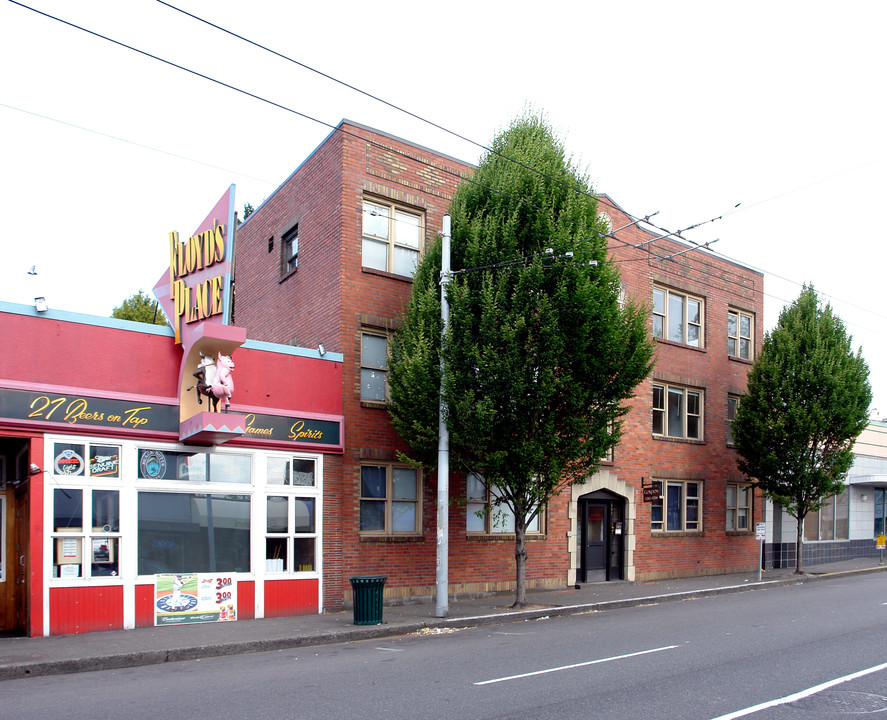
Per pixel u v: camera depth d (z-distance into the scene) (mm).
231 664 10719
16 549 13500
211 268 13609
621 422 16438
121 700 8391
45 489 12578
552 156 16531
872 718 7270
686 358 23828
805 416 22469
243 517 14703
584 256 15367
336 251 16922
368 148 17391
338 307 16672
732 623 13648
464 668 9773
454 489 17953
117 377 13570
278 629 13039
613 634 12570
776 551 26609
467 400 14508
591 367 15422
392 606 16422
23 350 12680
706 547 23953
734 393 25438
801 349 23406
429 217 18203
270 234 20375
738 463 24281
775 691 8305
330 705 7898
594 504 21375
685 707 7637
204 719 7438
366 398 16984
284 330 19156
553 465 15094
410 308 16172
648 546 22234
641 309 16516
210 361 13648
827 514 29078
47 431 12680
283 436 15227
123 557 13227
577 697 8055
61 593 12562
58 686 9320
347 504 16188
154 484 13695
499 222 15664
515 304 14906
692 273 24297
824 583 22203
